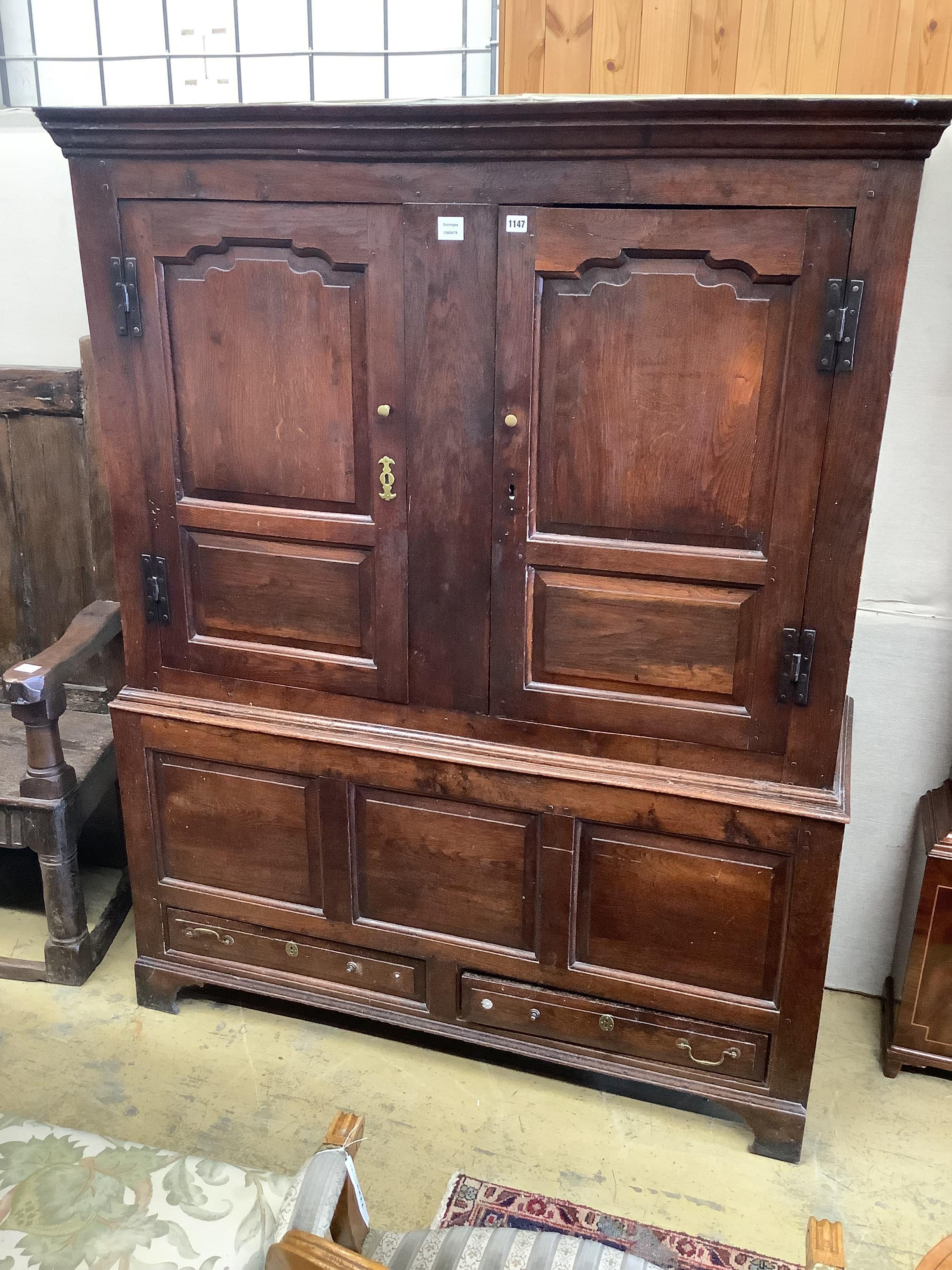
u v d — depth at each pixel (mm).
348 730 1899
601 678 1740
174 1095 1977
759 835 1702
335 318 1660
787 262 1438
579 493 1646
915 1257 1681
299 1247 865
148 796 2072
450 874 1927
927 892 1908
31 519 2365
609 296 1530
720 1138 1920
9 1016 2180
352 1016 2203
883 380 1455
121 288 1740
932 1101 2016
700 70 1855
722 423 1545
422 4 2061
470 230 1542
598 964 1897
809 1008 1776
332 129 1527
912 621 2037
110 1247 1109
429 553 1746
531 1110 1968
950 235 1821
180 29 2180
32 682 2006
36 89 2281
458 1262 1187
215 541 1875
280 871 2045
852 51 1790
